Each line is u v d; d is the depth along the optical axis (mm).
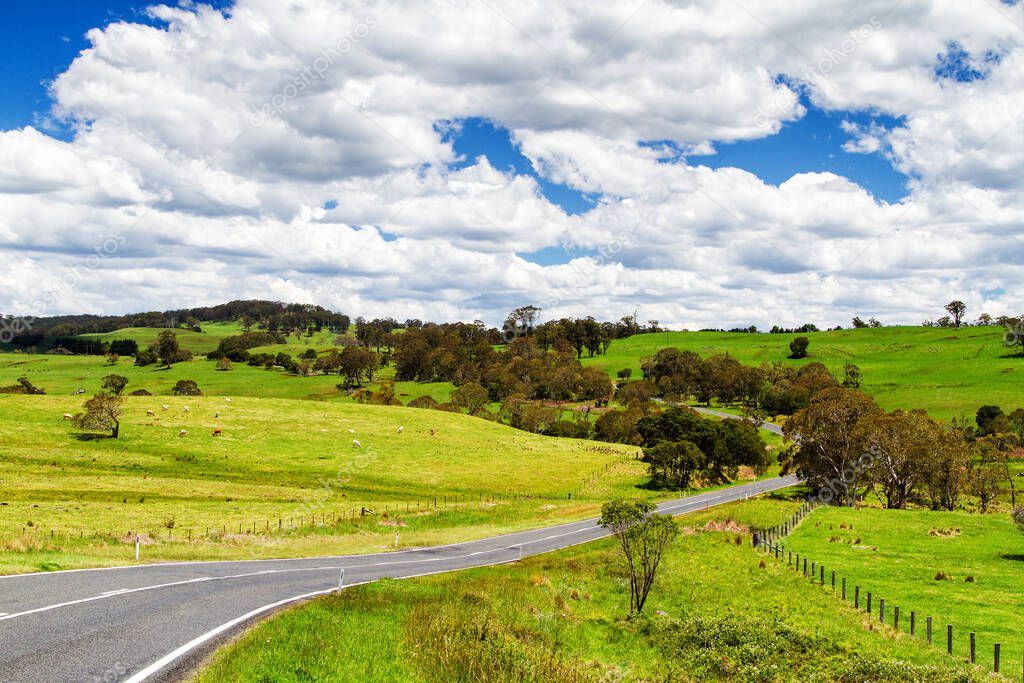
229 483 74000
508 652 19453
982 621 31656
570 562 41312
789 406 179500
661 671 21969
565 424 147250
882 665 22562
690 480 99688
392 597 25422
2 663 13602
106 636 16172
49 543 34594
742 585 37250
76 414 94500
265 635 17062
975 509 83875
